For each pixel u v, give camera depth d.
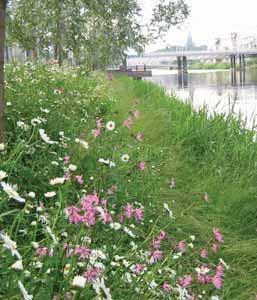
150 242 2.92
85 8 9.69
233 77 55.50
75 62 12.88
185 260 3.00
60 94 6.45
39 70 8.75
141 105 10.50
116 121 7.09
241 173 5.66
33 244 2.04
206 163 6.04
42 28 10.94
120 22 10.39
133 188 3.95
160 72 90.81
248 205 4.70
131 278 2.28
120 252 2.64
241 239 4.18
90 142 4.25
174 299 2.39
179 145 6.57
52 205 2.87
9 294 1.77
